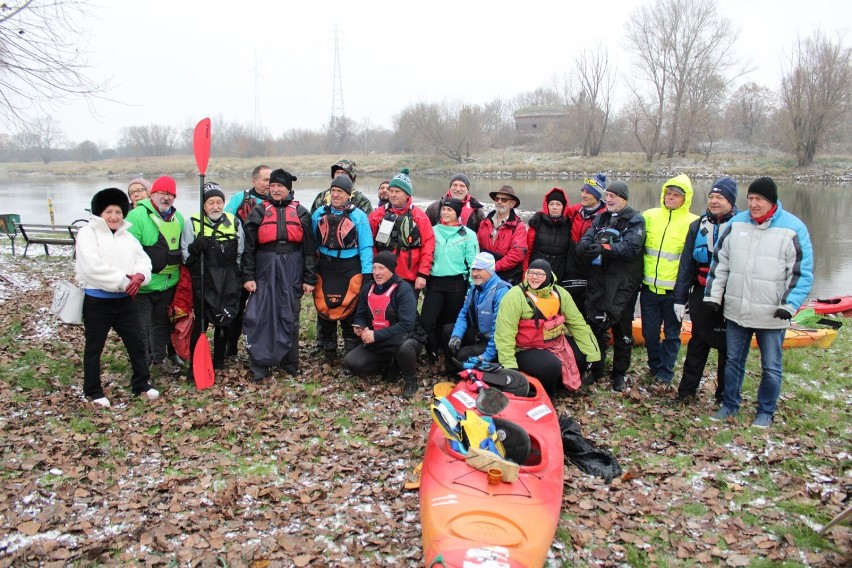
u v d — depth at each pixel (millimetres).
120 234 5910
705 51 50219
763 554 4086
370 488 4746
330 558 3957
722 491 4812
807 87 43750
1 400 6023
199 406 6160
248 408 6141
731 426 5906
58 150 87688
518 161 55906
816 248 19250
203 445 5391
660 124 50531
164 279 6613
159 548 4016
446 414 4277
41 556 3885
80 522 4227
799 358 7961
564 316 6301
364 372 6848
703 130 51156
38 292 10492
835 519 4152
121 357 7355
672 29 49969
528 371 6156
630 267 6453
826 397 6750
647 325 6836
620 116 59688
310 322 9062
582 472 5105
